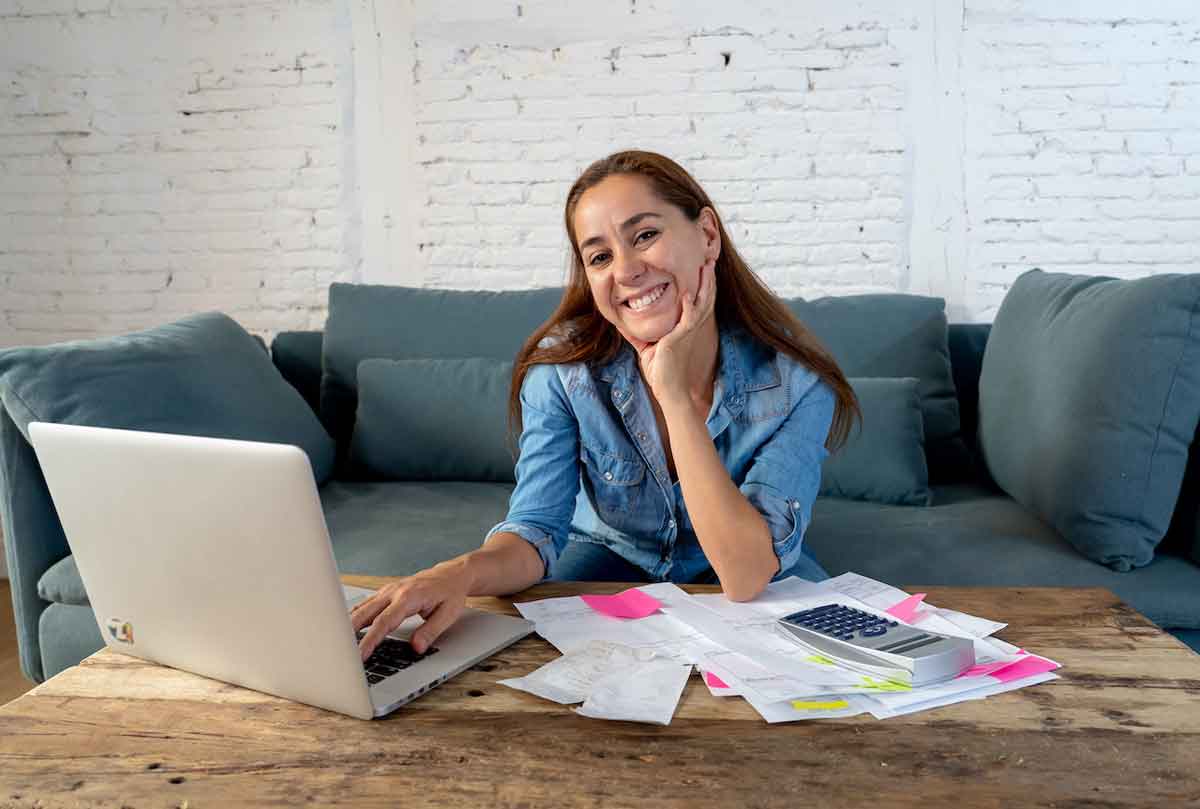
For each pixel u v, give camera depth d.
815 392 1.59
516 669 1.05
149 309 3.34
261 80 3.21
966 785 0.80
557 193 3.13
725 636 1.11
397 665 1.04
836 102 2.98
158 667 1.08
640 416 1.60
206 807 0.79
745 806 0.78
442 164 3.17
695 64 3.03
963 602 1.21
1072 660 1.04
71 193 3.32
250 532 0.91
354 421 2.85
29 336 3.40
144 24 3.23
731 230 3.07
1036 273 2.55
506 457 2.60
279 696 0.99
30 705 0.98
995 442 2.39
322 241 3.24
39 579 2.08
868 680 0.98
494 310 2.85
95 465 1.00
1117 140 2.89
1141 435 1.87
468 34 3.11
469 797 0.80
